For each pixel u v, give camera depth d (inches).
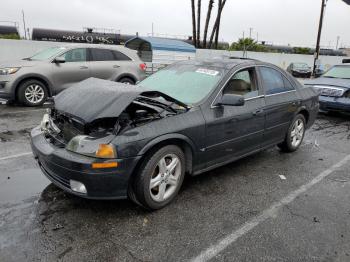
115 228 123.1
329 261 109.7
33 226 122.2
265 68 191.8
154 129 129.7
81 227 122.9
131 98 128.3
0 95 344.2
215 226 127.6
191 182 166.6
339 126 309.9
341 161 208.4
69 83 372.2
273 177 177.6
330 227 129.6
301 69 1223.5
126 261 105.7
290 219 134.7
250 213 138.4
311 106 225.8
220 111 156.0
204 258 109.0
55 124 148.3
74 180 122.0
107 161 118.4
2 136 235.1
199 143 147.5
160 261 106.7
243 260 108.7
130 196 133.8
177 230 123.7
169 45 816.9
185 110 144.7
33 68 349.4
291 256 111.5
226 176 176.2
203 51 899.4
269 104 185.6
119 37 1157.7
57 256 106.5
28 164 182.4
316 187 167.0
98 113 124.5
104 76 391.5
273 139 198.2
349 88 325.7
